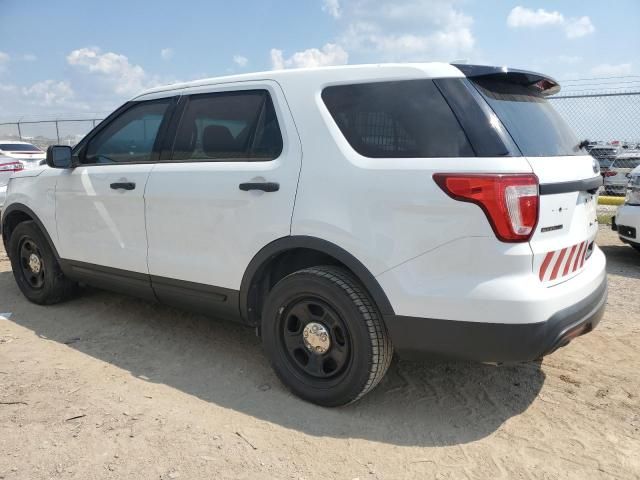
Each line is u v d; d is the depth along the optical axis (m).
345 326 2.88
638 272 6.15
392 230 2.68
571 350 3.86
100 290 5.20
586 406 3.10
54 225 4.40
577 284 2.79
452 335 2.60
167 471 2.44
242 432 2.78
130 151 3.96
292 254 3.30
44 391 3.17
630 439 2.77
